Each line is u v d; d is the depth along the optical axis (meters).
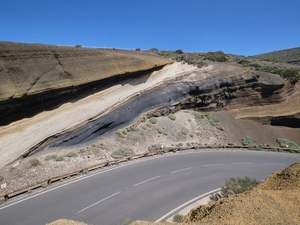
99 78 19.16
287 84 33.72
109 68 20.52
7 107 13.53
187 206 12.97
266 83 31.48
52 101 16.42
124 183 14.70
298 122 32.84
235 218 6.68
